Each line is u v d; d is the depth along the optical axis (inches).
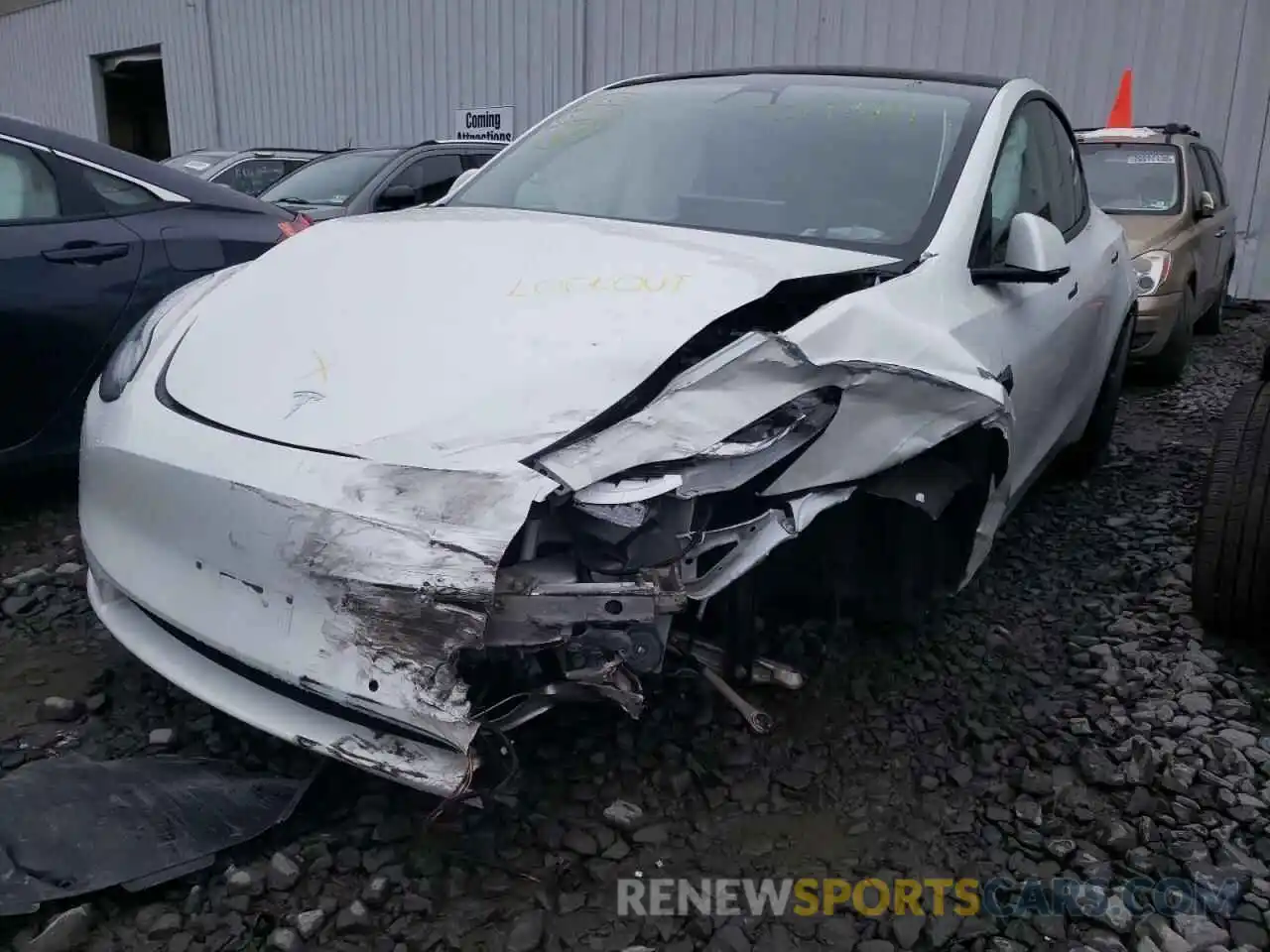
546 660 82.0
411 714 74.9
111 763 94.7
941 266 108.6
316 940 78.3
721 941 79.5
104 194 154.6
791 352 84.5
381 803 91.7
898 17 424.2
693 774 98.4
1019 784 100.0
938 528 109.0
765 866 88.4
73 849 82.0
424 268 102.5
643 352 85.1
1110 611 138.8
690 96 141.3
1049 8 400.5
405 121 589.0
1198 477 198.2
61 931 75.9
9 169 146.1
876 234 113.5
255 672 86.4
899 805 97.0
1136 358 266.2
